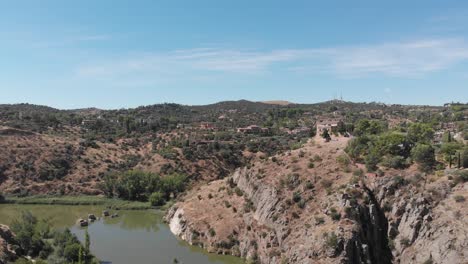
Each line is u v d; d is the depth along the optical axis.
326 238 95.00
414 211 98.88
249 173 135.25
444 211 95.88
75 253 99.38
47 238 117.00
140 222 159.12
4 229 105.06
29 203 186.88
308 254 95.50
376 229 100.88
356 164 117.69
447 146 119.88
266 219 114.62
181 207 147.50
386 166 112.00
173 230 141.25
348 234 94.62
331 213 101.88
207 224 128.75
